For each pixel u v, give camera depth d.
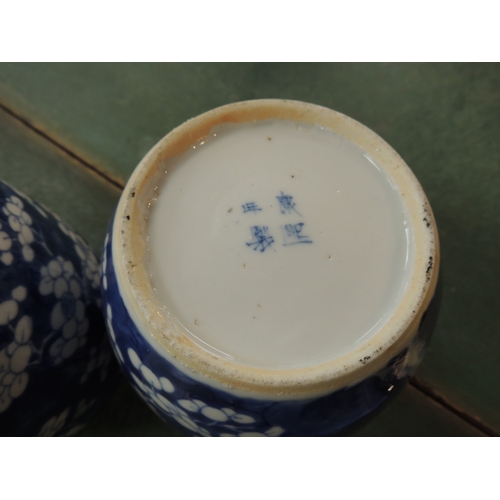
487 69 0.29
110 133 0.31
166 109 0.31
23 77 0.31
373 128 0.30
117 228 0.20
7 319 0.20
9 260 0.20
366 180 0.21
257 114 0.22
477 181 0.29
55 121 0.31
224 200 0.21
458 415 0.28
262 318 0.19
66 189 0.30
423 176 0.30
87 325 0.23
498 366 0.28
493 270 0.29
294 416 0.19
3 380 0.20
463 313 0.29
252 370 0.18
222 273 0.20
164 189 0.21
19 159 0.30
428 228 0.20
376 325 0.19
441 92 0.30
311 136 0.22
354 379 0.18
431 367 0.28
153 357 0.19
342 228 0.21
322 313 0.19
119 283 0.19
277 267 0.20
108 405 0.28
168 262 0.20
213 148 0.22
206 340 0.19
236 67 0.31
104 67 0.31
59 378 0.22
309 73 0.31
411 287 0.19
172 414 0.20
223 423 0.19
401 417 0.28
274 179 0.21
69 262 0.23
